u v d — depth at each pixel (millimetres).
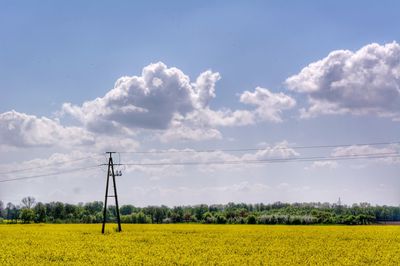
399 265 35375
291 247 46344
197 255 40531
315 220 109500
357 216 112188
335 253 41500
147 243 50875
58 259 39375
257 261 36688
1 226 95312
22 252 42781
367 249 44375
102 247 46781
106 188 70375
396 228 80250
